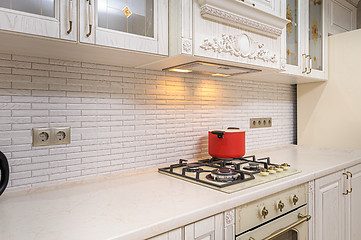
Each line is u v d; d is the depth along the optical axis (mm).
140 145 1444
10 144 1063
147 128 1470
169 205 908
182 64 1316
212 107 1796
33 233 703
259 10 1264
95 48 974
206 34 1146
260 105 2150
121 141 1372
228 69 1463
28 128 1103
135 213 838
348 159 1717
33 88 1110
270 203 1148
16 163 1078
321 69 2111
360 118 2004
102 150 1310
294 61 1816
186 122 1650
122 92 1369
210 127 1787
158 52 1100
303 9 1871
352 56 2037
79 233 701
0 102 1039
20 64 1079
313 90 2277
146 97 1461
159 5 1104
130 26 1033
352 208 1771
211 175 1246
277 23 1405
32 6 818
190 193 1040
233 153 1488
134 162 1424
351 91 2045
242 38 1289
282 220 1205
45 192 1062
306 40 1901
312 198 1398
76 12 887
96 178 1266
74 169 1227
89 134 1266
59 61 1174
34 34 810
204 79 1745
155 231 758
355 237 1817
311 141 2303
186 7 1086
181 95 1621
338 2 2260
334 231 1593
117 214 832
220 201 944
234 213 1001
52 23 840
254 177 1223
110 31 958
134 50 1025
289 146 2309
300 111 2379
